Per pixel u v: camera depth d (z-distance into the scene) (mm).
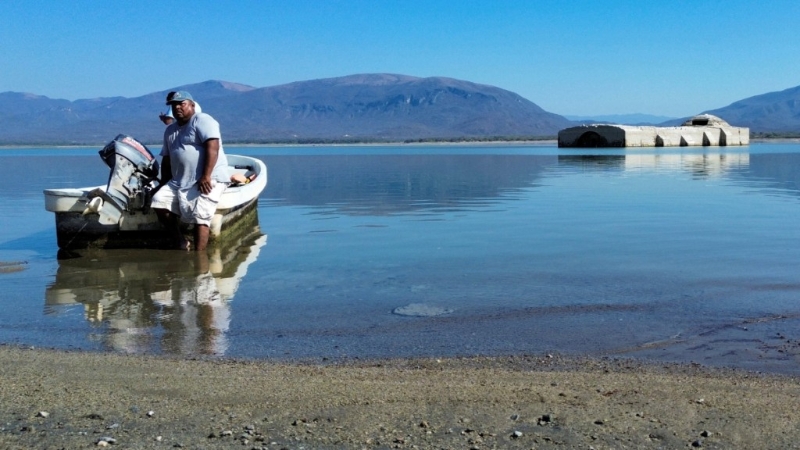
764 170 30656
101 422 4203
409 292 7824
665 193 19672
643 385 4766
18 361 5363
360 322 6586
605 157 47469
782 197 18297
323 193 20766
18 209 16562
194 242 10547
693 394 4582
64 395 4629
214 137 10219
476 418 4211
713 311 6816
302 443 3900
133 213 10531
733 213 14836
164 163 10719
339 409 4355
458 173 30250
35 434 4043
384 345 5848
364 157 55188
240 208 12469
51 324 6555
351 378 4941
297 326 6461
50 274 8977
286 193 20859
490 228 12906
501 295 7625
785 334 5996
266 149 103250
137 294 7836
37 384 4836
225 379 4922
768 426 4062
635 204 16812
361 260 9852
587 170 31484
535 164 38125
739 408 4328
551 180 25312
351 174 30328
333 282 8414
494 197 18969
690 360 5355
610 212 15234
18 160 50406
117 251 10617
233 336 6145
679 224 13188
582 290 7816
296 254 10383
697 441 3883
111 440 3939
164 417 4266
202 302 7438
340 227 13297
